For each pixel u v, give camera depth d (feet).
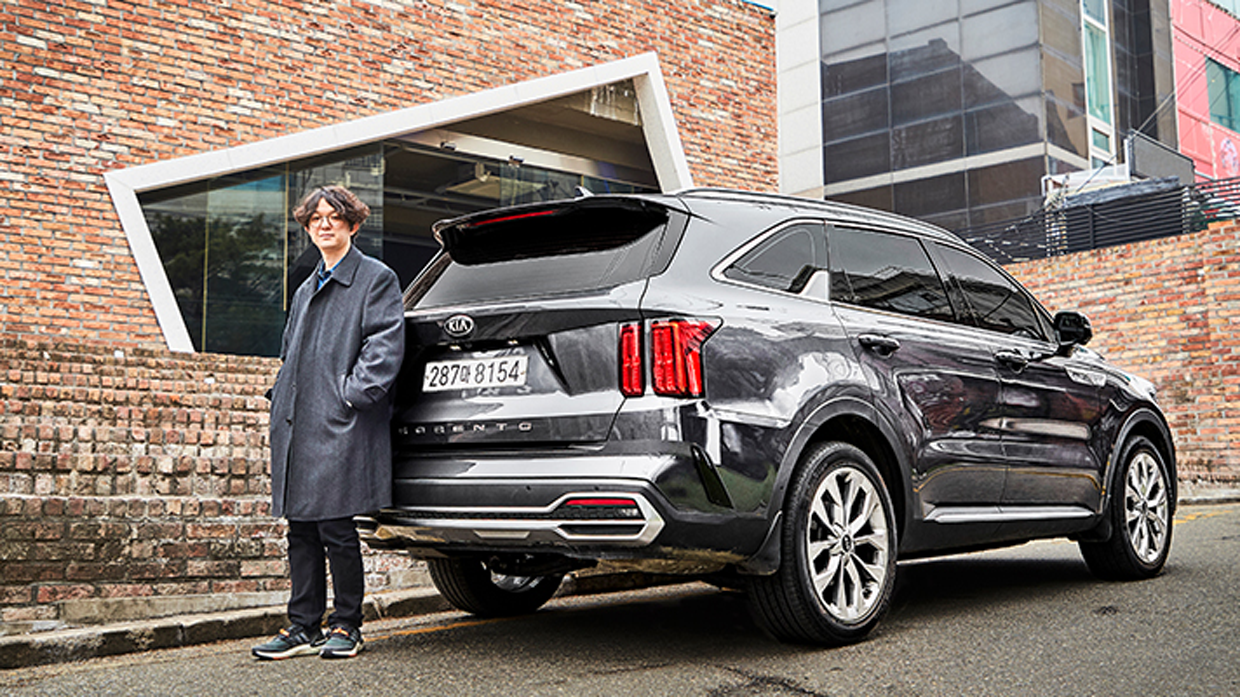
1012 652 12.12
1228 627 13.23
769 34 50.42
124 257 33.83
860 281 13.82
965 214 81.56
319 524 12.35
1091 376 17.29
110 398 26.32
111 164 33.96
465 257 13.26
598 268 11.89
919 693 10.32
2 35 32.48
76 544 15.02
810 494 11.87
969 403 14.40
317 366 12.35
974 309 15.65
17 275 32.17
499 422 11.41
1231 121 99.96
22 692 11.14
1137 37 90.07
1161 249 46.55
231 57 36.40
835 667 11.45
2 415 23.85
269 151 36.83
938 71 84.02
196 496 18.58
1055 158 78.28
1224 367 44.27
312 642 12.79
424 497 11.73
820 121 91.35
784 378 11.75
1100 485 16.94
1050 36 79.61
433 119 40.34
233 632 14.66
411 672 11.64
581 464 10.71
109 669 12.43
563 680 11.07
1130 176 69.97
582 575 17.83
